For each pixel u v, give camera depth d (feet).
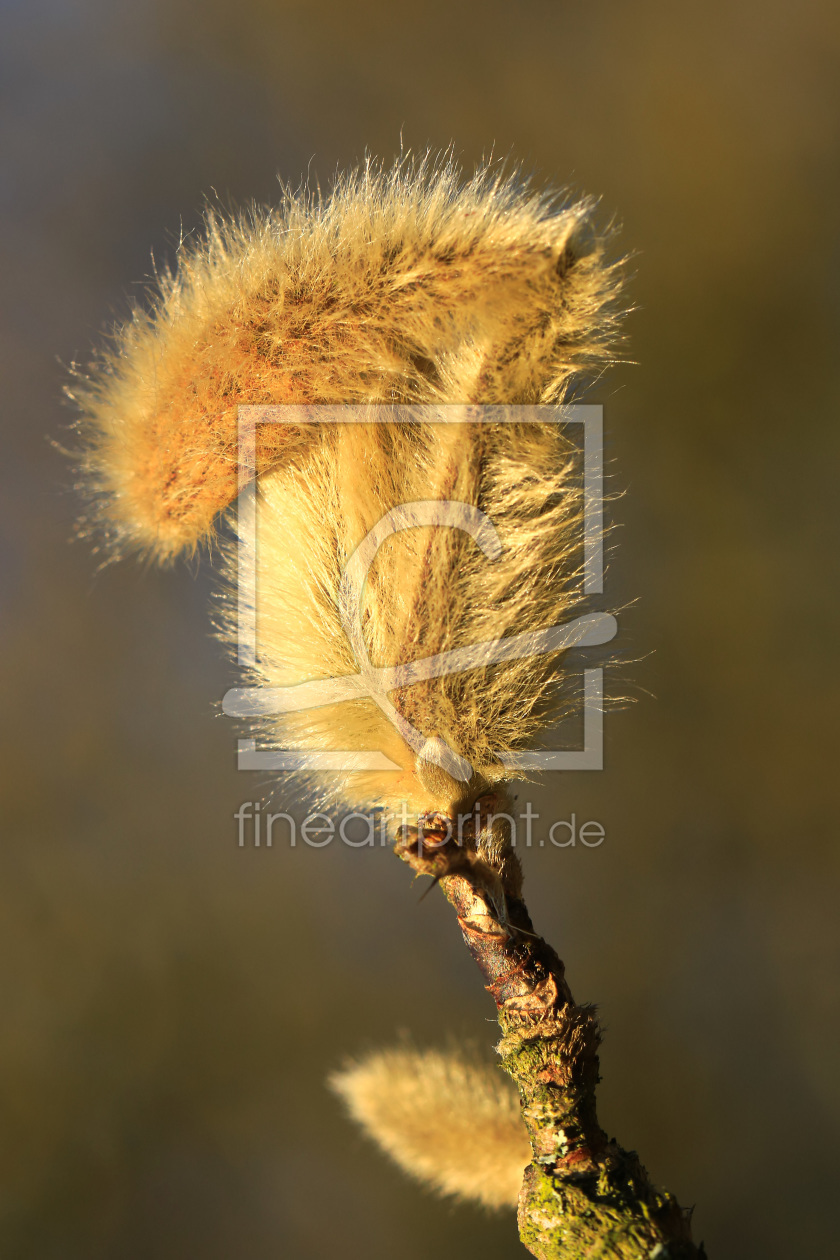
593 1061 1.03
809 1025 2.92
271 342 1.03
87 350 3.14
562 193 1.03
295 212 1.04
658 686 3.10
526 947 1.03
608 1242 1.01
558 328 1.02
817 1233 2.75
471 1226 2.70
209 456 1.04
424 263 1.02
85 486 1.05
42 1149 2.80
